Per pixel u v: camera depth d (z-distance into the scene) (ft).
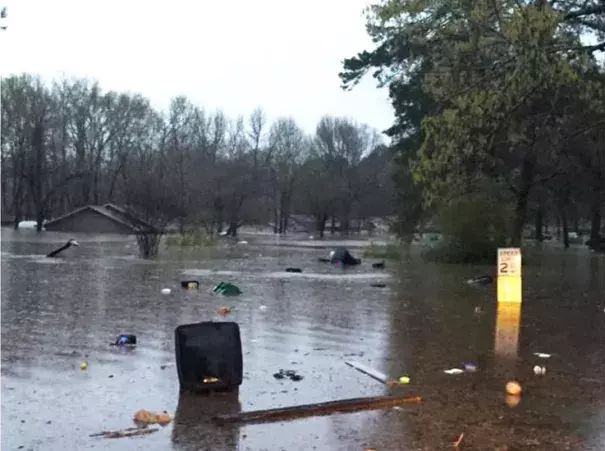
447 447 21.06
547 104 55.36
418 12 57.77
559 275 85.71
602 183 115.24
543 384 28.94
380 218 313.12
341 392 27.25
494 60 54.03
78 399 25.76
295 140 321.52
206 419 23.53
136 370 30.50
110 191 272.72
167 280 70.28
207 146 302.86
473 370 31.30
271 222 320.29
